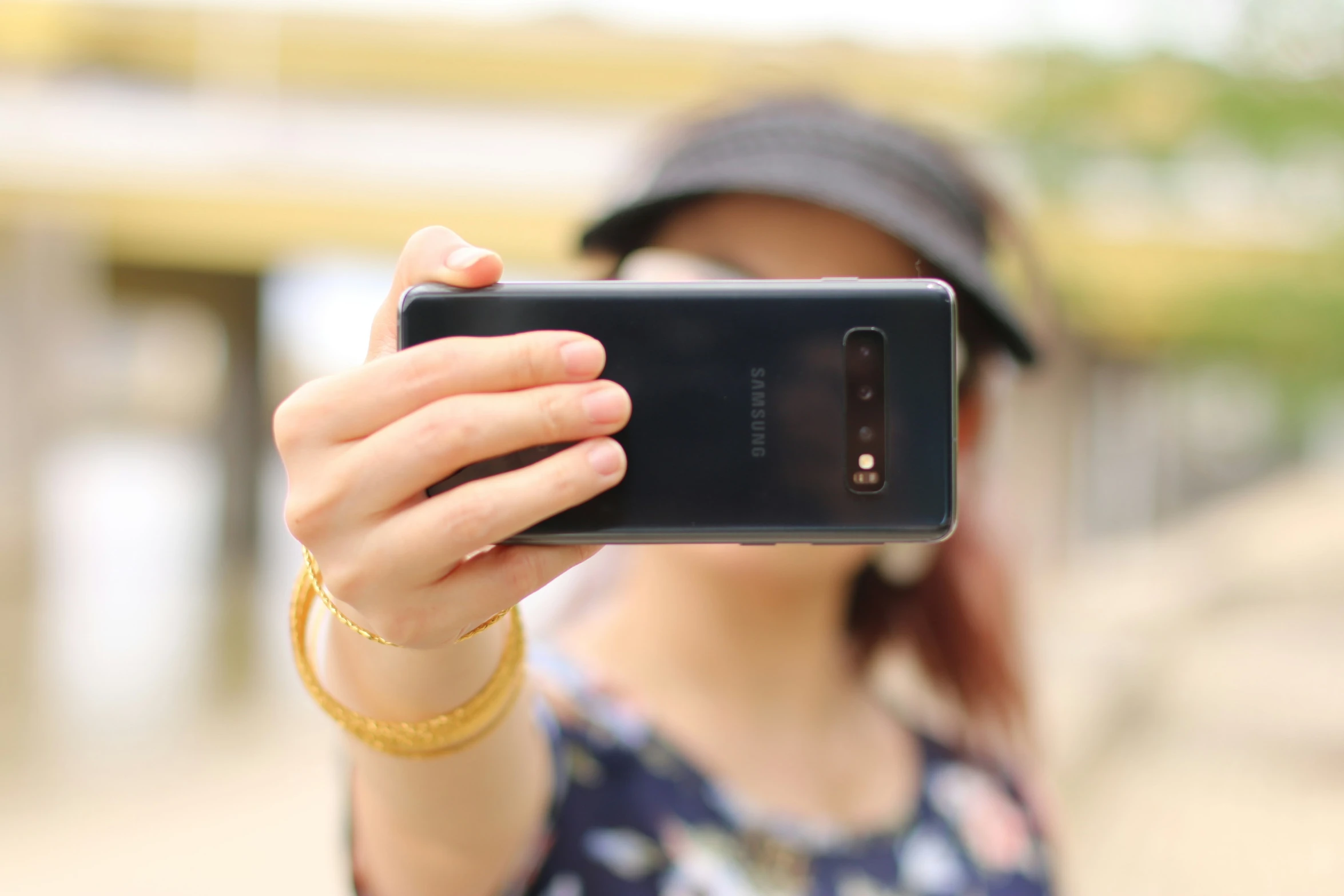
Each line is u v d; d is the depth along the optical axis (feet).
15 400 29.66
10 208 25.99
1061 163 16.61
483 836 2.89
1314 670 23.11
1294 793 15.47
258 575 34.32
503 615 2.45
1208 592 32.73
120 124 26.11
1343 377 15.85
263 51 26.63
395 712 2.58
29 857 12.43
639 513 2.72
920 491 2.76
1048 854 4.46
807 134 3.63
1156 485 41.63
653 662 3.76
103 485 55.11
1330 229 15.78
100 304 35.86
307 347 42.78
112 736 17.04
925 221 3.48
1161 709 19.88
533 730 3.09
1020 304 4.47
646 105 27.04
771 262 3.54
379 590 2.15
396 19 26.55
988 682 4.83
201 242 27.25
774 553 3.54
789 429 2.76
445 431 2.07
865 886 3.73
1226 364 17.49
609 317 2.74
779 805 3.71
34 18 26.25
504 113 26.71
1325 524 44.01
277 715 18.43
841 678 4.49
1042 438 31.60
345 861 3.16
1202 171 17.47
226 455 38.70
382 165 25.39
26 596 28.53
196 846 12.89
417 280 2.57
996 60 17.57
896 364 2.78
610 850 3.39
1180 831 13.76
